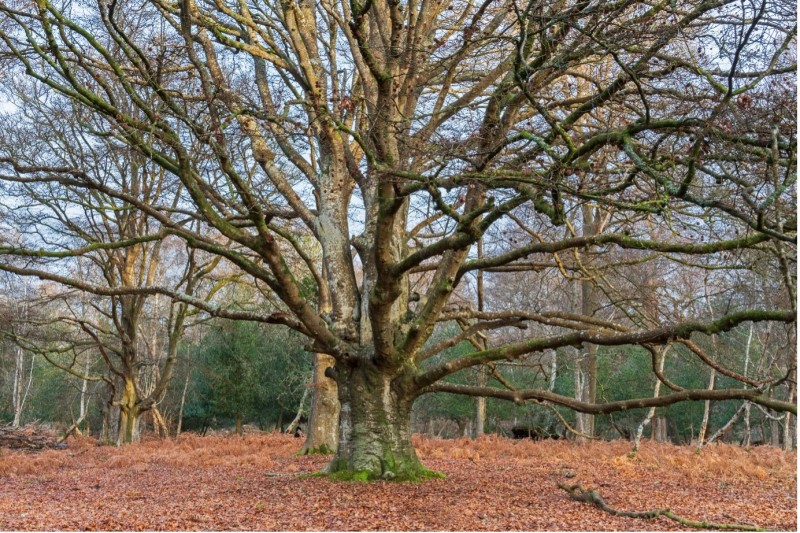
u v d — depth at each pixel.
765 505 10.70
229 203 12.65
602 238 8.77
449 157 9.23
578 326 12.59
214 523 9.12
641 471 14.55
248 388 35.81
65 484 13.88
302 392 34.84
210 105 10.76
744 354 24.42
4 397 44.47
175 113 11.03
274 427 38.62
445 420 43.91
